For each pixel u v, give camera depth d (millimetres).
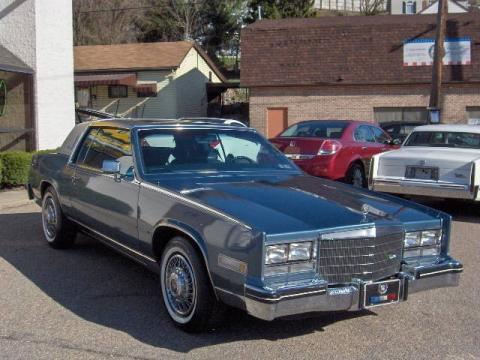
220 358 4453
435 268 4973
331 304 4422
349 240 4539
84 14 47125
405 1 65438
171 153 5961
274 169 6293
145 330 4988
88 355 4473
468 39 26672
